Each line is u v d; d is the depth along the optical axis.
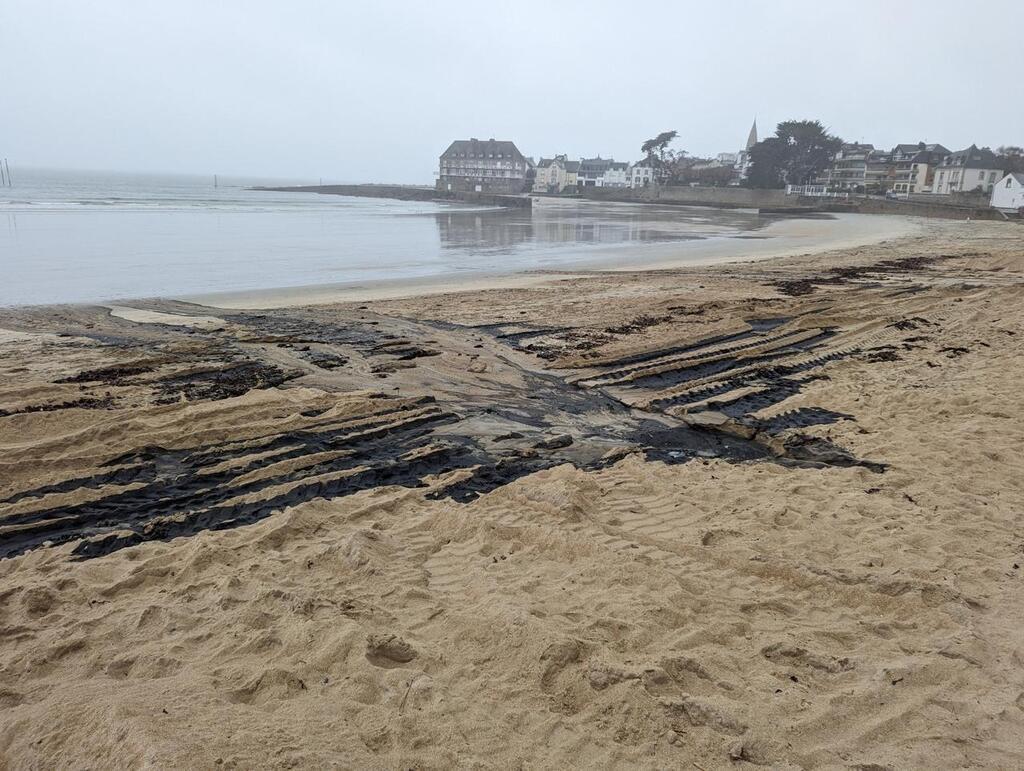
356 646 3.76
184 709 3.14
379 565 4.80
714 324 13.51
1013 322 13.21
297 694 3.41
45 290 17.09
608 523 5.59
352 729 3.12
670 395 9.26
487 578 4.69
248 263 23.41
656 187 99.25
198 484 6.30
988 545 5.19
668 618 4.19
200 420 7.68
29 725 3.07
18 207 46.31
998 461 6.79
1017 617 4.29
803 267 23.39
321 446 7.21
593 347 11.85
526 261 25.86
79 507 5.83
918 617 4.30
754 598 4.50
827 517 5.68
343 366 10.30
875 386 9.51
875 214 66.25
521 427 8.16
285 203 77.31
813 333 12.78
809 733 3.26
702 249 30.67
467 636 3.96
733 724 3.26
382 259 25.67
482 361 10.88
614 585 4.55
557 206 86.06
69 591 4.54
